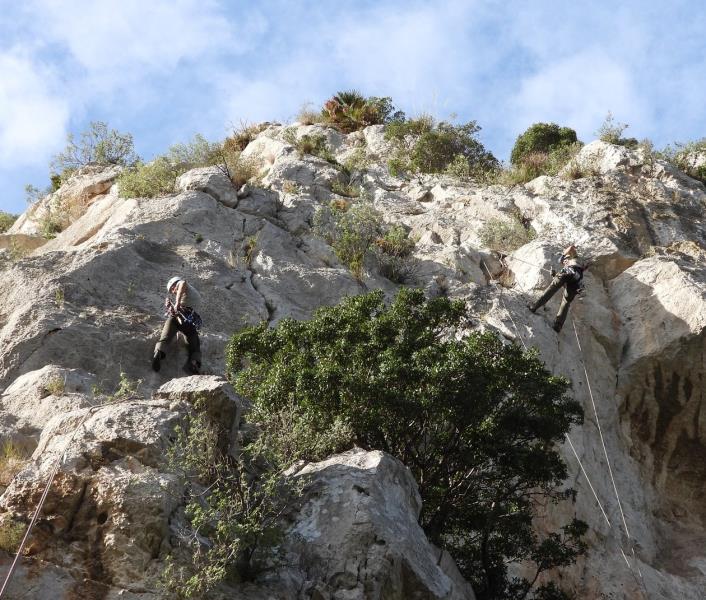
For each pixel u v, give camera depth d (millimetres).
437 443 11266
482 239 20188
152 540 7836
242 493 8703
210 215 17797
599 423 16812
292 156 23641
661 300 17938
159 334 14008
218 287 15836
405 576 8789
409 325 11656
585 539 14969
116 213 18328
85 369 12938
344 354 11273
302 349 11641
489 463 11992
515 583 12562
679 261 18969
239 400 10016
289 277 17047
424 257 19297
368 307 11906
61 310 13711
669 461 17328
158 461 8492
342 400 10539
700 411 17188
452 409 10867
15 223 23609
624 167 22844
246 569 8273
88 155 24000
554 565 12523
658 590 15062
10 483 8203
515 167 25250
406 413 10633
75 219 20938
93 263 14984
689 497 17203
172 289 14195
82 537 7777
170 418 8977
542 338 16891
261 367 11633
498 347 11625
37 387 11094
